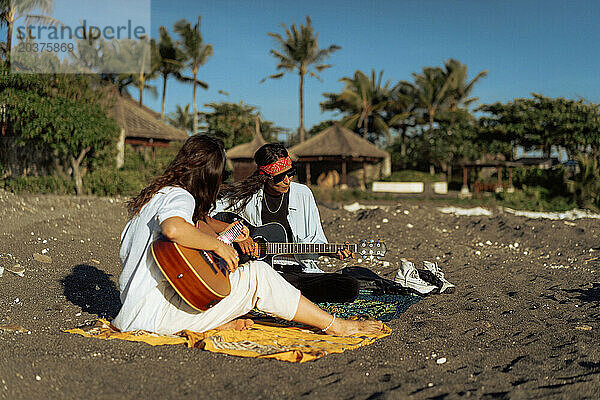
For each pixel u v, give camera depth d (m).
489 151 37.31
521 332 3.70
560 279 5.93
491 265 6.86
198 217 3.20
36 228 7.53
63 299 4.47
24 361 2.70
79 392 2.40
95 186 14.88
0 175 15.16
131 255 3.11
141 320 3.14
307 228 4.19
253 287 3.23
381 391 2.52
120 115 24.23
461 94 49.75
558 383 2.68
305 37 41.81
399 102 50.38
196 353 2.90
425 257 7.34
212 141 3.15
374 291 4.92
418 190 31.27
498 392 2.55
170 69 45.16
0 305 4.09
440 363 3.00
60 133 14.53
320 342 3.19
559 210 18.62
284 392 2.47
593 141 34.34
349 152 34.88
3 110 14.34
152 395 2.40
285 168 3.97
